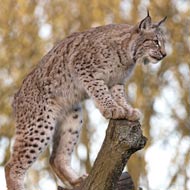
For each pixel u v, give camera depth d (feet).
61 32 64.80
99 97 43.06
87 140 64.54
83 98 45.01
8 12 64.44
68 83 44.52
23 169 44.32
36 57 64.23
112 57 43.91
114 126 35.63
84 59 43.93
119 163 35.37
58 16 64.95
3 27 64.28
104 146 35.63
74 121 45.50
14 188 44.04
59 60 44.70
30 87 44.91
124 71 44.42
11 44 64.34
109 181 35.45
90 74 43.70
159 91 65.62
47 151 63.57
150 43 43.91
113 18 64.69
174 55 65.46
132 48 43.98
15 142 44.57
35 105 44.37
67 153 45.55
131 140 35.35
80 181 44.62
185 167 65.57
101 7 64.95
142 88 65.51
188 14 65.72
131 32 44.16
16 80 63.87
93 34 44.62
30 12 64.64
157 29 44.34
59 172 45.34
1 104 64.28
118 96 44.37
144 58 44.24
